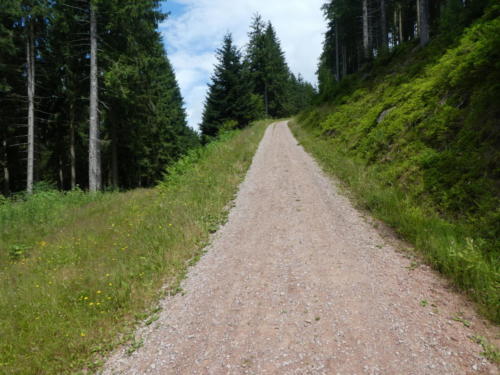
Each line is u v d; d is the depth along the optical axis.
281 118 47.31
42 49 16.41
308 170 11.06
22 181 21.34
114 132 19.69
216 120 31.25
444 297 3.70
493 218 4.60
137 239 6.37
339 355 2.85
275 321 3.46
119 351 3.33
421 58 14.21
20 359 3.27
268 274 4.54
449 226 5.10
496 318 3.22
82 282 4.86
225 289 4.26
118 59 13.95
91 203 11.22
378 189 7.66
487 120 5.88
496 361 2.65
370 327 3.20
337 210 7.08
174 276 4.79
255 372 2.75
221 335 3.32
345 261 4.72
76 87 16.53
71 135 18.81
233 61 31.28
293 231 6.09
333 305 3.64
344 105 18.28
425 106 8.79
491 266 3.91
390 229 5.88
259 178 10.44
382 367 2.66
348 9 30.09
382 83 16.09
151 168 26.42
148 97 17.38
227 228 6.57
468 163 5.73
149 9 14.47
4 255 6.59
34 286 4.82
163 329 3.58
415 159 7.45
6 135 18.20
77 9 13.92
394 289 3.90
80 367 3.18
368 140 10.84
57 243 6.92
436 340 2.95
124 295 4.30
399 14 30.58
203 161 13.16
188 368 2.91
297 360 2.84
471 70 7.14
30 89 15.27
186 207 7.80
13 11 12.94
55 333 3.71
